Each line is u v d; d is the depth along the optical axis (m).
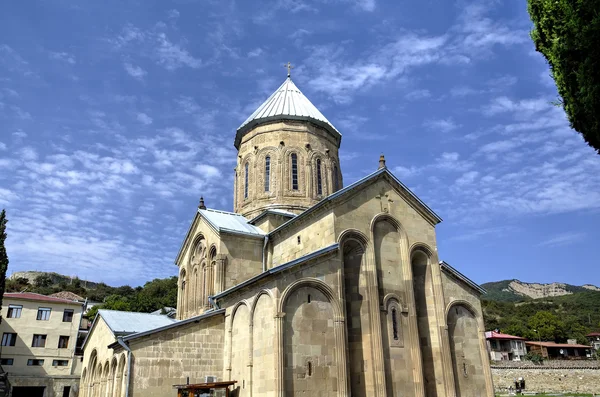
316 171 32.56
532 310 122.81
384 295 22.38
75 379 45.41
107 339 25.36
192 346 22.17
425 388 23.05
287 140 32.38
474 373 25.06
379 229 23.67
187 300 29.72
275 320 18.39
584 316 123.06
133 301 76.88
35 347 48.97
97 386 26.52
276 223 28.48
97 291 106.44
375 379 20.03
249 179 32.59
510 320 107.00
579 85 10.93
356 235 22.36
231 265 25.94
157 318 28.39
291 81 37.28
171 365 21.50
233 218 30.17
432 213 25.73
